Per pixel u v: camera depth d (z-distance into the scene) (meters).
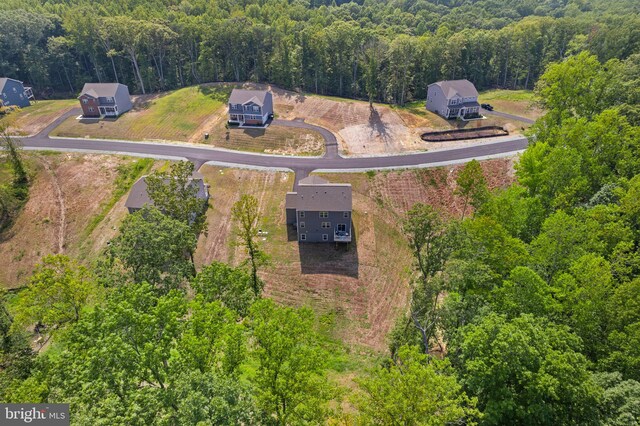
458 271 29.92
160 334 22.19
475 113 79.88
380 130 74.94
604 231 32.34
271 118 81.00
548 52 100.88
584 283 26.69
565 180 40.22
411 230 36.00
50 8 109.44
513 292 27.30
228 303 31.42
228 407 16.84
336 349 38.75
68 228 55.34
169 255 31.89
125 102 85.44
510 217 37.00
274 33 97.12
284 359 22.75
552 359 20.91
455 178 60.25
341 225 50.56
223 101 87.31
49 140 73.00
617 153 42.78
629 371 23.91
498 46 101.06
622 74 55.62
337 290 45.38
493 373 20.92
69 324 29.75
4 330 32.31
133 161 66.31
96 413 17.47
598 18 114.81
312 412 21.53
